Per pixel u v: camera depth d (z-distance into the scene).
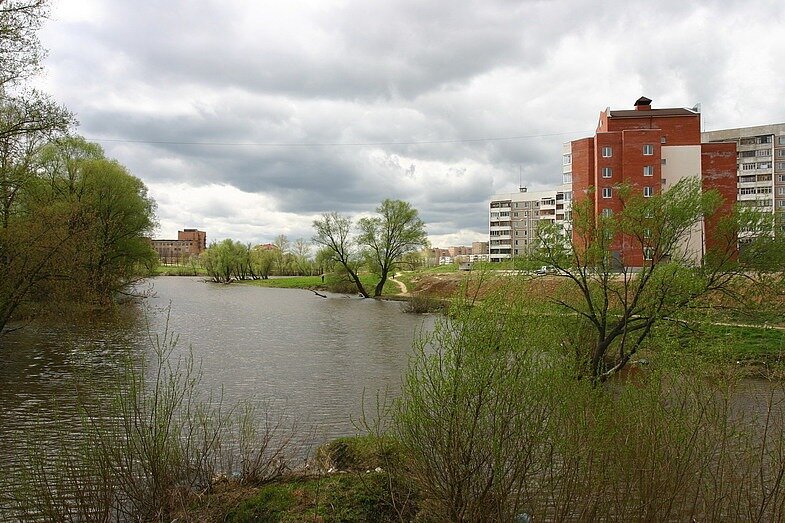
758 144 111.69
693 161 64.81
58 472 9.09
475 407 6.94
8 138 22.69
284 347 33.41
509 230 138.88
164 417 9.22
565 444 7.32
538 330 7.34
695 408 8.45
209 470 10.64
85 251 24.97
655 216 20.09
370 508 8.68
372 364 27.89
